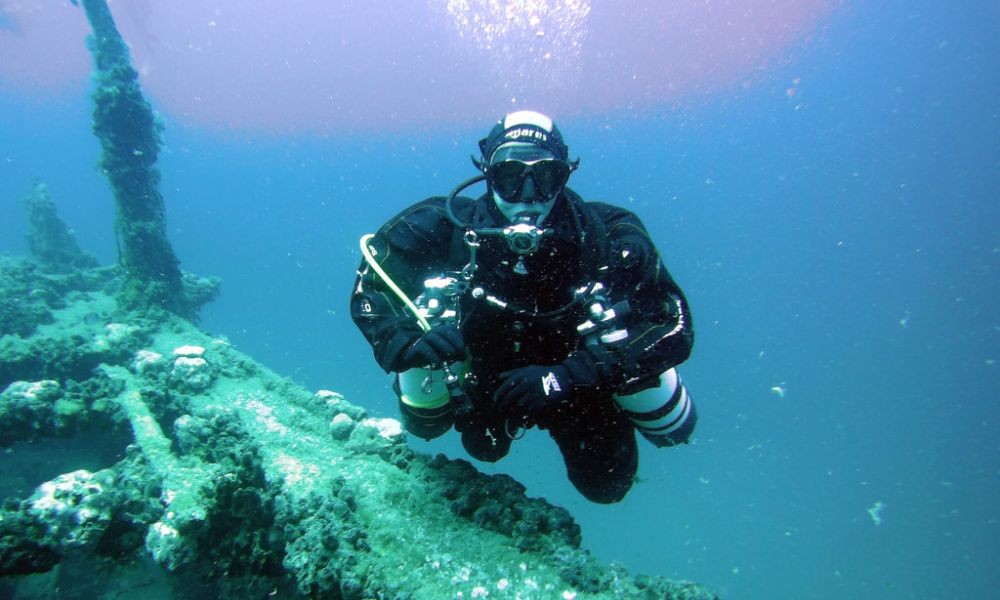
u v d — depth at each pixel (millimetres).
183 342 5785
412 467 3088
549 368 2096
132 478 3020
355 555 2299
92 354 5297
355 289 2479
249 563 2777
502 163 2234
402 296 2242
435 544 2447
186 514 2648
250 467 2785
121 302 6395
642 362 2135
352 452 3285
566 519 2648
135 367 4688
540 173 2229
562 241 2295
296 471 3012
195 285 8008
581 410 2709
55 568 3260
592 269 2299
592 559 2412
